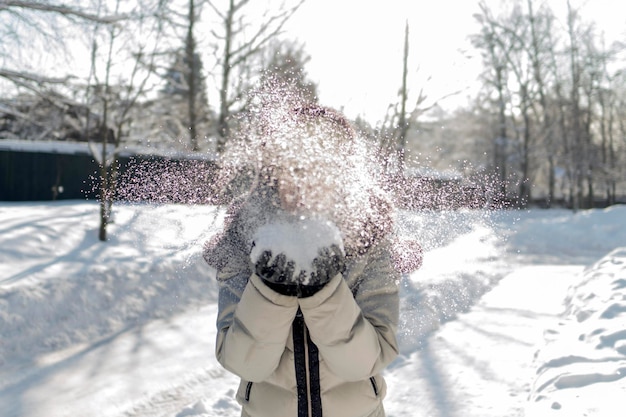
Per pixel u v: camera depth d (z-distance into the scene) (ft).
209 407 13.04
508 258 34.91
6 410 13.14
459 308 18.62
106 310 21.04
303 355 4.61
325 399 4.64
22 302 19.35
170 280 23.94
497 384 12.80
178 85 57.26
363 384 4.81
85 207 37.01
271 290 3.99
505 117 119.96
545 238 48.42
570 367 11.36
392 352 4.54
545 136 110.73
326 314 4.01
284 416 4.69
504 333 16.97
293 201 3.73
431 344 15.80
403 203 4.27
